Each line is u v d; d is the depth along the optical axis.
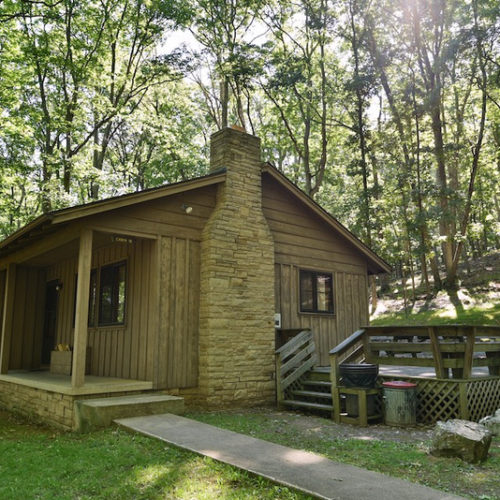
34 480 4.51
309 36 24.30
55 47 19.22
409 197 23.86
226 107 25.47
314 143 28.86
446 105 28.72
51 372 10.98
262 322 9.55
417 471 4.66
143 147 28.61
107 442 5.76
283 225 10.91
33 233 8.61
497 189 29.58
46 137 20.64
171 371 8.50
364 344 8.69
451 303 22.11
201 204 9.46
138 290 9.05
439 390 7.54
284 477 4.23
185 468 4.66
